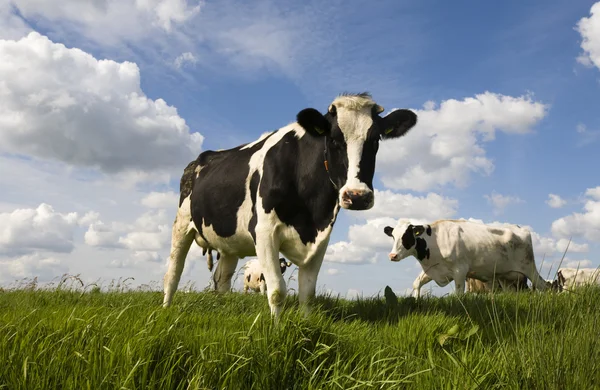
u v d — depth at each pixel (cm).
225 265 781
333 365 303
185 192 725
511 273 1248
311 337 338
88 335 308
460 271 1220
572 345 301
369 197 469
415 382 305
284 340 321
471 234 1234
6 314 442
